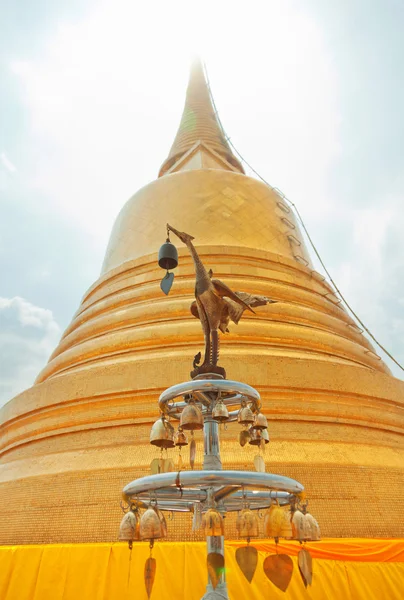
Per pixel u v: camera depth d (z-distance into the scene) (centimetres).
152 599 749
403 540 854
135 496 458
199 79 3145
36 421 1305
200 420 482
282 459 1037
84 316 1784
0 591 785
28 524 972
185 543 795
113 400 1217
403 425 1316
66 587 779
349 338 1720
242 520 441
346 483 998
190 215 1936
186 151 2711
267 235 1973
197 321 1445
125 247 2002
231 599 755
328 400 1240
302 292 1766
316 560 805
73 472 1034
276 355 1265
